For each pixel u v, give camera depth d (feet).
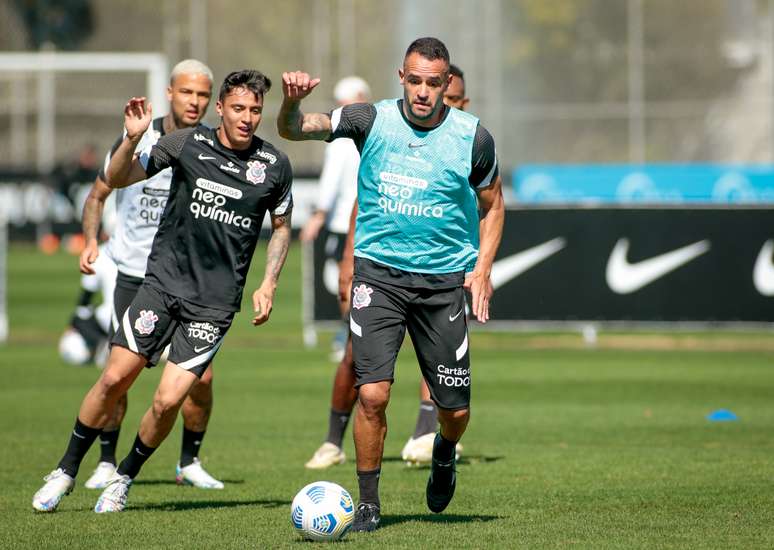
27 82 363.76
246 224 71.67
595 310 172.65
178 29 366.43
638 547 63.36
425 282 67.41
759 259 170.81
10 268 291.99
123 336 71.61
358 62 363.76
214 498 79.77
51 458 95.25
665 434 107.76
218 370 156.46
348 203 130.72
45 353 173.99
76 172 342.44
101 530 68.03
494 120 364.58
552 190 297.53
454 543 64.28
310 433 109.70
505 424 114.21
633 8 357.61
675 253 171.83
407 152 66.39
